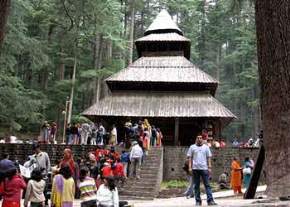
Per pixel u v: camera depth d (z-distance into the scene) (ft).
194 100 115.96
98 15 57.00
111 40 153.07
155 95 118.42
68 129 93.30
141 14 225.35
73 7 52.75
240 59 226.79
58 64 161.99
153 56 130.62
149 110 113.09
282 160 28.40
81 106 187.21
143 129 83.61
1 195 29.53
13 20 94.02
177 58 128.26
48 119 156.25
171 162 90.79
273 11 29.76
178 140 118.52
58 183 32.60
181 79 117.60
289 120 28.73
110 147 80.38
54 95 156.35
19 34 96.63
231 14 46.98
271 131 29.19
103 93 174.91
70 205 32.73
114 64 161.89
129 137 82.53
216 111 111.45
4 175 29.48
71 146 79.36
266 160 29.58
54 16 57.67
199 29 246.68
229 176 88.12
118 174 65.98
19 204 29.81
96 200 34.22
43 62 109.91
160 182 81.46
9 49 95.66
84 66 171.63
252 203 26.07
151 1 226.79
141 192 68.59
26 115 104.88
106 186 31.53
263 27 30.14
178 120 112.16
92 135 93.40
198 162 35.70
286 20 29.60
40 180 33.37
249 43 204.74
